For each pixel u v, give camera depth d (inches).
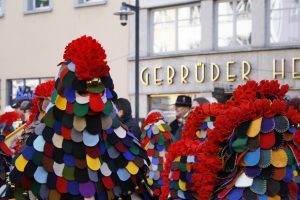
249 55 615.5
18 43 781.3
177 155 169.9
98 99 128.6
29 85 775.7
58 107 130.0
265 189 128.0
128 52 689.0
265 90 141.3
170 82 661.3
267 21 616.4
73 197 128.3
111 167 132.6
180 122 304.7
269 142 127.8
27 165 129.2
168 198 173.6
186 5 666.8
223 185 131.2
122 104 266.4
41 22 759.7
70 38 733.3
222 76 629.9
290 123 130.4
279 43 611.2
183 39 670.5
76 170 128.7
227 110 133.9
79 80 128.1
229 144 130.5
